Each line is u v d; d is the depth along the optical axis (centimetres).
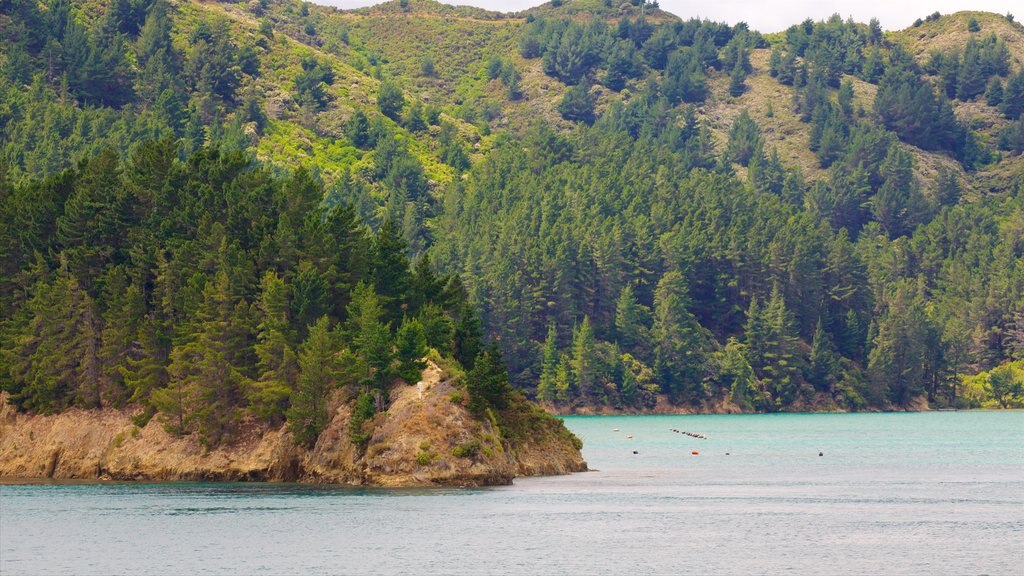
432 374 17175
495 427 17388
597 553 12088
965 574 11150
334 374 17112
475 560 11750
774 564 11600
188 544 12494
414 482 16225
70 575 11200
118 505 15100
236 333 18350
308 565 11519
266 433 17738
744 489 17250
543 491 16338
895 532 13350
